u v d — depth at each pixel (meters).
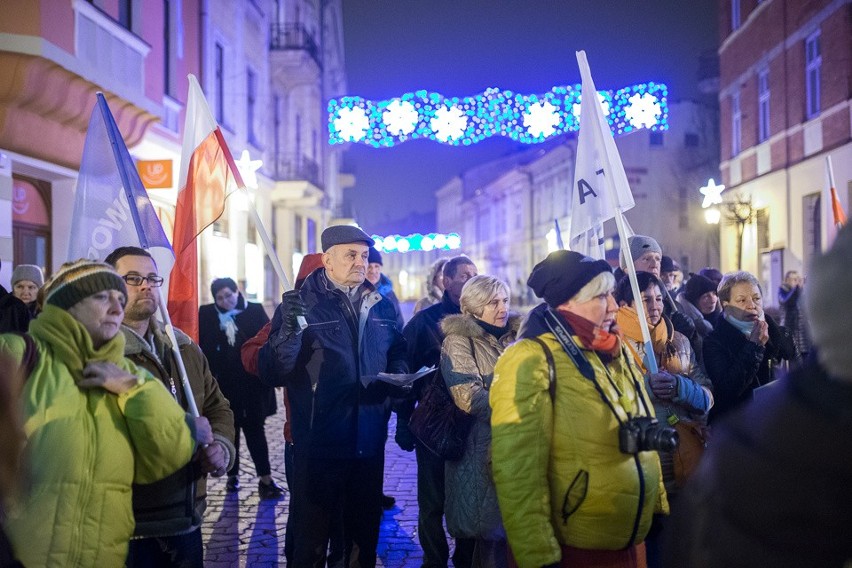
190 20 15.16
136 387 2.65
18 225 10.09
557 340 2.74
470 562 4.40
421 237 33.94
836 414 1.28
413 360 5.04
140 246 3.59
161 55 12.73
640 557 2.82
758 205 19.41
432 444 3.82
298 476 3.87
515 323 4.14
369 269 7.20
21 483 1.90
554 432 2.68
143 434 2.64
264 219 20.64
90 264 2.71
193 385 3.36
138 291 3.13
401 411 4.91
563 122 11.55
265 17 20.72
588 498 2.62
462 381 3.81
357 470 3.98
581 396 2.67
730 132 21.69
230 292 6.73
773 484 1.30
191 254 4.24
